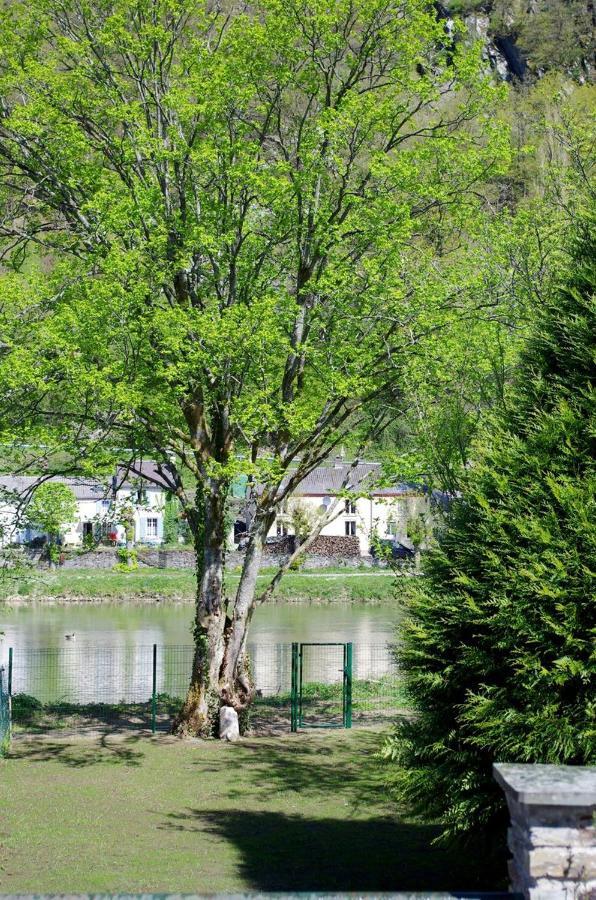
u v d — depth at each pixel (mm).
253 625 43406
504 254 16922
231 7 21734
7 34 20000
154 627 42875
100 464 18609
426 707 10016
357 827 13422
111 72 19938
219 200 19922
